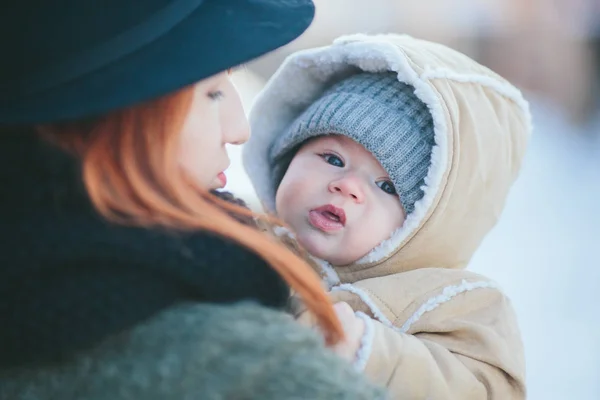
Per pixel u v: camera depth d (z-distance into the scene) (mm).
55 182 696
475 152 1287
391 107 1289
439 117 1241
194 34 757
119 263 687
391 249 1261
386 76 1348
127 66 714
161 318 707
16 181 701
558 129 5578
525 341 2908
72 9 694
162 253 698
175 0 747
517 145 1410
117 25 708
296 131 1350
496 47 6441
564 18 6340
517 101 1419
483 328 1190
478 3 6652
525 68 6320
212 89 869
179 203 749
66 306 658
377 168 1282
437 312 1203
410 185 1256
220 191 946
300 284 816
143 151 734
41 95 694
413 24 6684
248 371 684
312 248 1284
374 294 1212
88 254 676
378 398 748
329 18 6602
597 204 4238
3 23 692
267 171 1471
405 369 1056
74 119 716
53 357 688
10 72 695
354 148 1296
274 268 808
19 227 682
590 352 2812
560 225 3998
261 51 789
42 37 690
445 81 1292
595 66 6152
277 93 1451
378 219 1265
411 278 1245
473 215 1313
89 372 694
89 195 696
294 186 1307
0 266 669
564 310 3145
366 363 1031
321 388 705
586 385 2629
